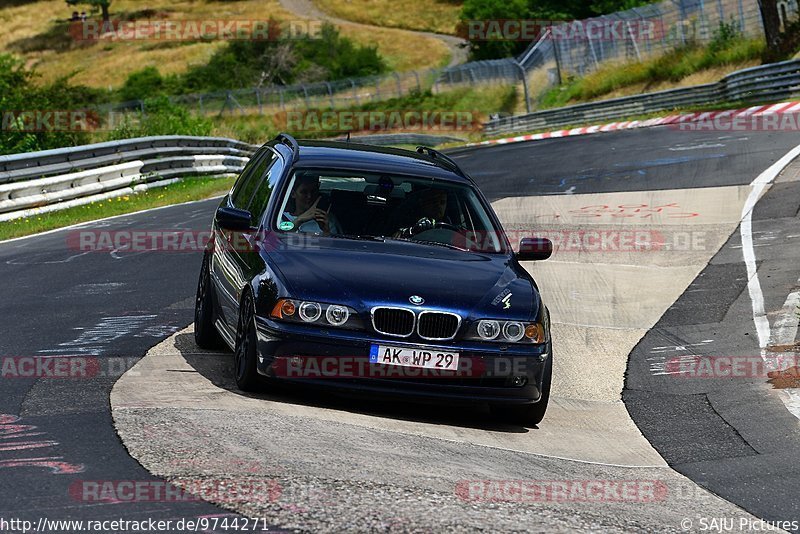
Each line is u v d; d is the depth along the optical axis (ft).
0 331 72.28
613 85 415.44
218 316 65.72
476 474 44.88
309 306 52.70
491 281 57.16
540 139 312.91
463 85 549.54
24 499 36.96
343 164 65.21
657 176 178.40
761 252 114.62
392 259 57.52
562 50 483.92
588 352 80.43
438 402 53.98
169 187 209.56
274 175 65.62
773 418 61.21
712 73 366.22
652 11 428.15
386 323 52.90
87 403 51.70
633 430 59.93
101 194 182.19
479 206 65.57
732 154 192.95
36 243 126.93
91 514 35.53
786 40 335.06
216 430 46.85
